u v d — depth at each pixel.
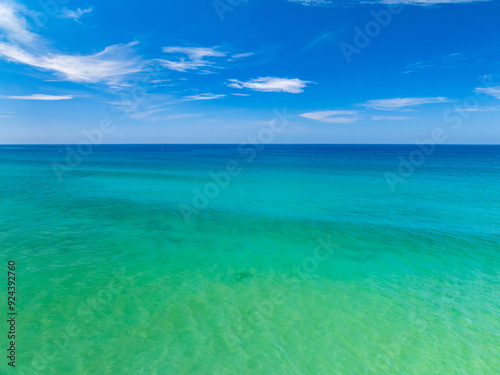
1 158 90.56
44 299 10.44
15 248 15.36
